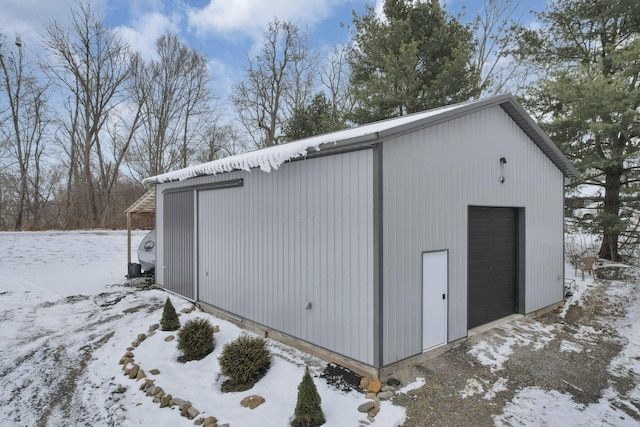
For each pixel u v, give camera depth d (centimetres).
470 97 1498
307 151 536
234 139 2866
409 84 1484
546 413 440
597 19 1223
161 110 2778
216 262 819
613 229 1175
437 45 1484
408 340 523
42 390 512
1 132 2295
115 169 2636
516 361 573
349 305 516
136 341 659
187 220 930
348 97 2361
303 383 406
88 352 638
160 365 570
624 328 732
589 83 1051
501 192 716
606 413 446
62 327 765
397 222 505
